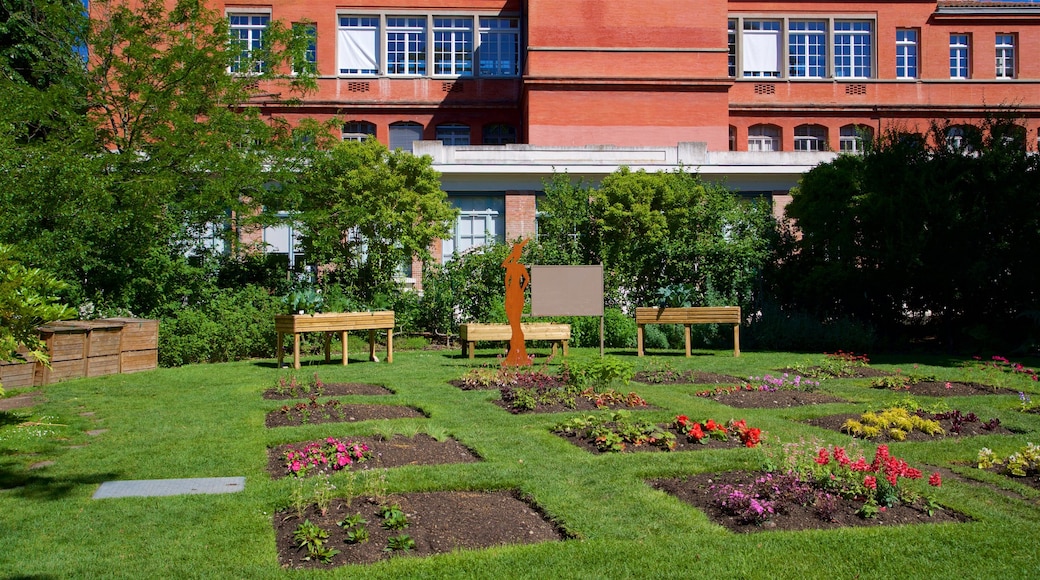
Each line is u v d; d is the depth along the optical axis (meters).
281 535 5.03
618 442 7.25
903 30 35.34
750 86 34.69
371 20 33.97
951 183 17.02
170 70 18.09
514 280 12.83
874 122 34.91
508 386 10.48
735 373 12.67
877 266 18.08
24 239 13.23
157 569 4.45
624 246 19.05
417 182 18.94
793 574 4.46
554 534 5.17
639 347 15.42
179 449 7.12
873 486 5.68
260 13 33.25
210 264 16.25
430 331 18.58
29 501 5.61
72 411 9.01
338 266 18.44
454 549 4.81
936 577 4.45
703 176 25.36
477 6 34.16
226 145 17.25
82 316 13.80
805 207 19.69
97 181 14.33
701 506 5.67
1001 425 8.62
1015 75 35.53
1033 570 4.55
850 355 14.43
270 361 14.48
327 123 19.78
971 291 18.08
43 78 21.19
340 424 8.09
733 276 18.55
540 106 29.39
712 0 29.97
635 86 29.55
